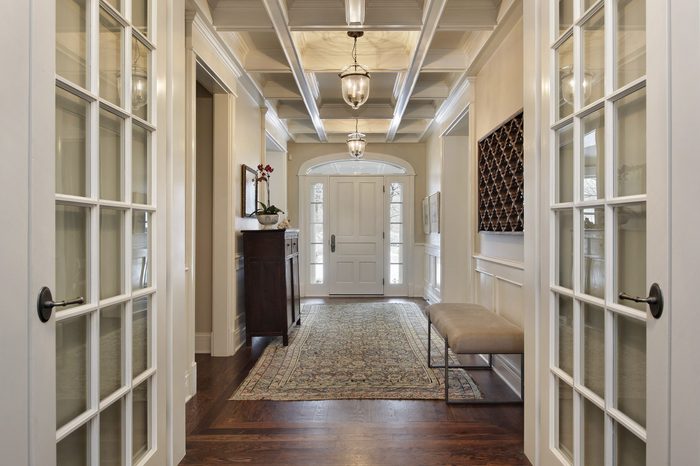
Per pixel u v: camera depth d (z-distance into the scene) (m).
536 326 2.12
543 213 2.04
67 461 1.39
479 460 2.32
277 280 4.66
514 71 3.34
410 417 2.87
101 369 1.55
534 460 2.16
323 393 3.29
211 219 4.40
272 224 4.97
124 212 1.70
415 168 8.13
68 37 1.39
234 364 4.05
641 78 1.34
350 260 8.26
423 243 8.13
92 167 1.49
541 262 2.07
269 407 3.04
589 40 1.69
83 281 1.46
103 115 1.58
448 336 3.10
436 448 2.45
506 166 3.52
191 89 3.35
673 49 1.17
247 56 4.39
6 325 1.09
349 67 3.97
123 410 1.70
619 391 1.50
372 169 8.34
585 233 1.72
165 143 2.05
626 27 1.46
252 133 5.32
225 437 2.59
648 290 1.27
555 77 1.97
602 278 1.59
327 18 3.28
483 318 3.40
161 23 2.01
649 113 1.27
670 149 1.18
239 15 3.40
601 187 1.61
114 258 1.65
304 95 5.07
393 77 5.14
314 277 8.28
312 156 8.18
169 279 2.10
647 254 1.28
